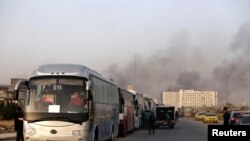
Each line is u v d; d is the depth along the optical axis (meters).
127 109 31.84
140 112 43.25
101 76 20.23
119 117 28.39
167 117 47.31
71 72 16.38
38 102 15.92
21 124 18.75
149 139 27.73
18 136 18.94
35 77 16.23
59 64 17.06
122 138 28.69
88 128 16.09
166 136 31.39
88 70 17.23
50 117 15.71
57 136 15.63
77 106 15.95
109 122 22.62
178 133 36.06
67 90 16.09
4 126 34.19
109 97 22.64
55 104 15.89
